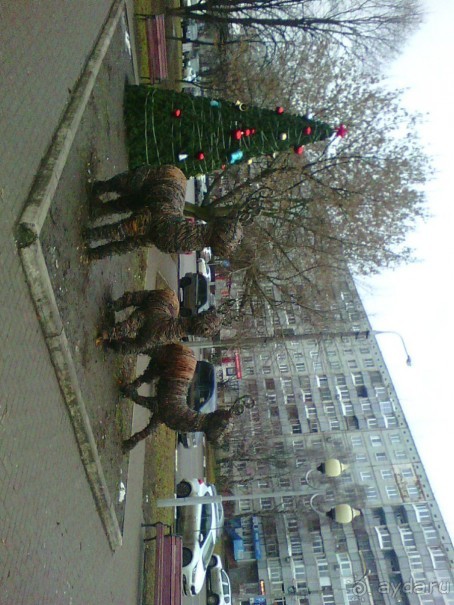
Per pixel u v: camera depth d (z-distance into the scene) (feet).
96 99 29.96
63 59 25.32
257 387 139.64
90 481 25.95
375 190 51.85
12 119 19.19
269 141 36.37
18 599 18.04
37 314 20.26
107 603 28.27
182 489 52.65
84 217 26.43
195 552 49.65
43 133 21.67
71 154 25.12
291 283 55.31
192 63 90.58
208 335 27.27
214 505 57.47
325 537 121.90
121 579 31.45
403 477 130.72
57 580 21.48
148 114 36.58
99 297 28.86
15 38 20.27
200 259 92.73
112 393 30.86
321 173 52.95
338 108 52.85
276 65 58.65
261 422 135.13
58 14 25.39
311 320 56.54
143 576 37.42
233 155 36.52
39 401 20.47
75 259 24.88
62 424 22.81
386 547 120.47
